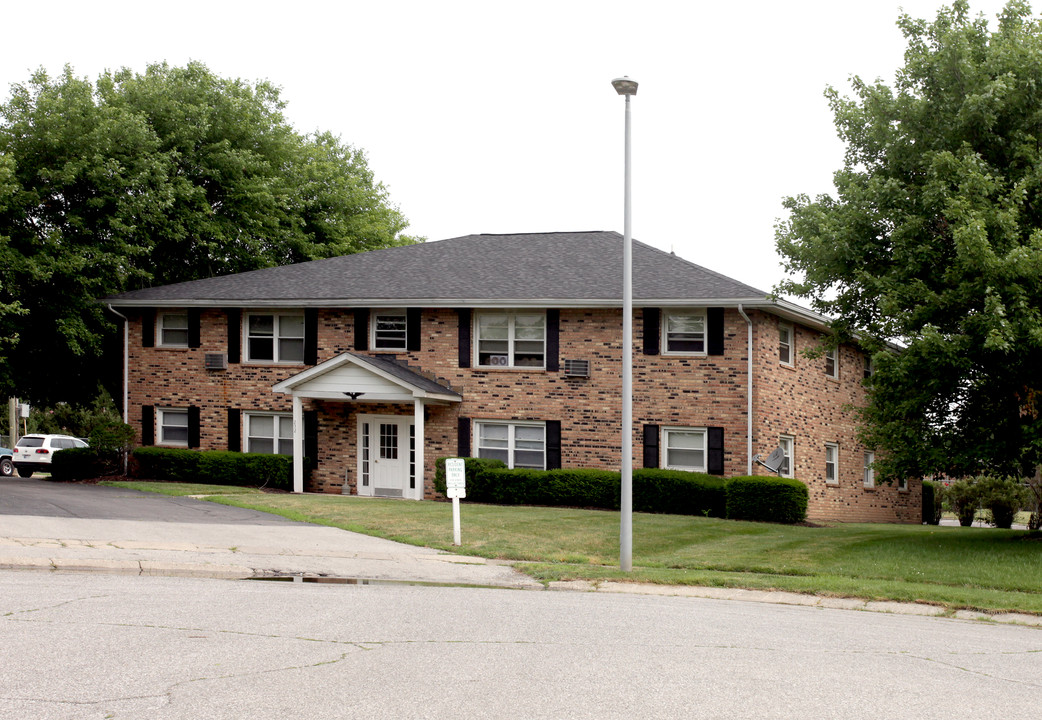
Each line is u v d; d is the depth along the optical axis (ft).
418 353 86.33
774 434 79.71
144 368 93.97
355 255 99.45
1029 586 43.09
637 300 78.69
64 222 96.37
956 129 53.62
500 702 21.53
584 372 81.66
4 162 84.89
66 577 39.09
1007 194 51.85
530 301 81.56
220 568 42.47
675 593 41.04
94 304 92.99
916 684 24.34
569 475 76.18
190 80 120.88
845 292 58.70
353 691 22.20
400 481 86.43
